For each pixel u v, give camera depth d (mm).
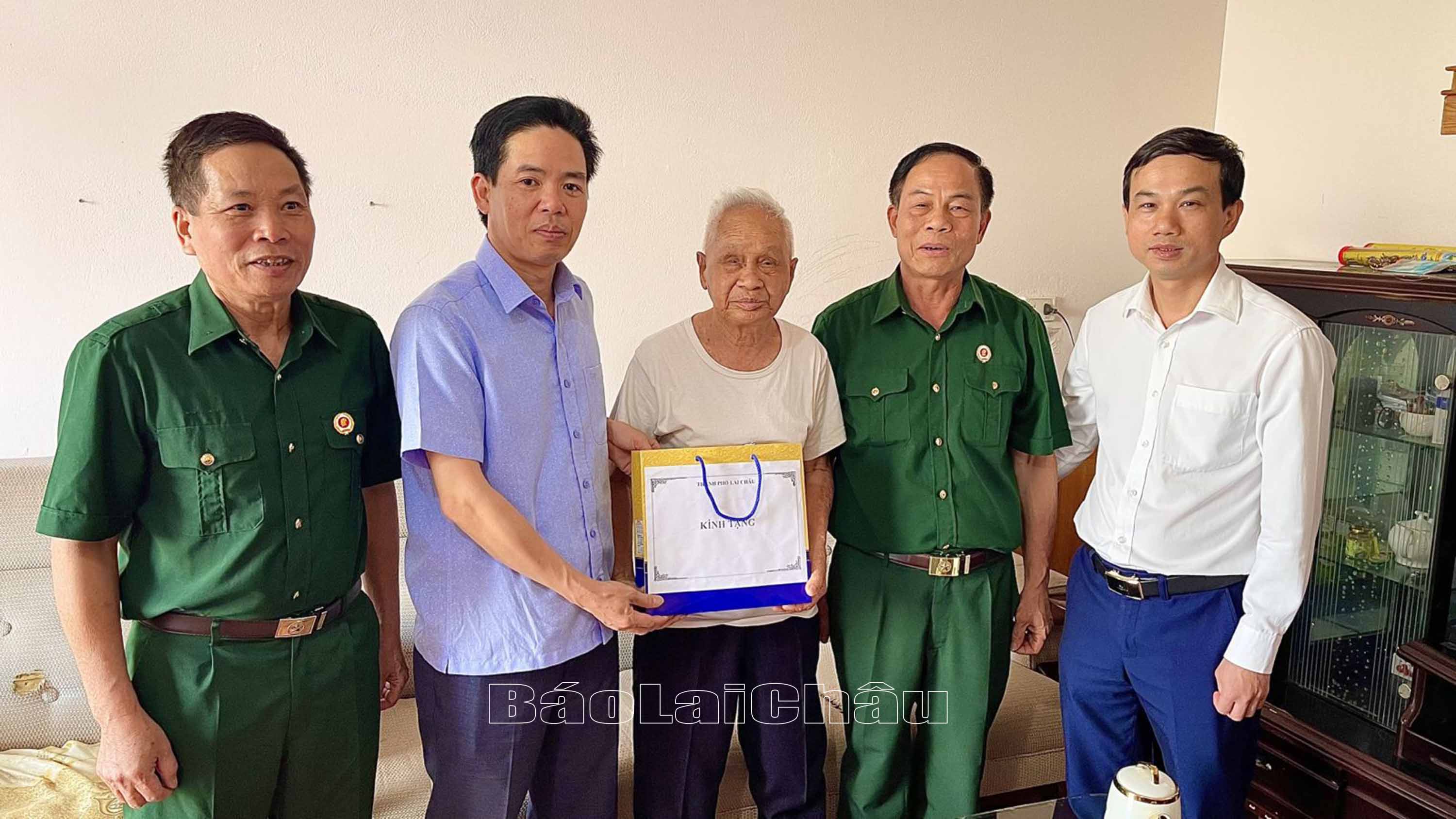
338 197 2332
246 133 1409
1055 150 3043
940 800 2012
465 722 1587
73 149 2135
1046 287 3119
